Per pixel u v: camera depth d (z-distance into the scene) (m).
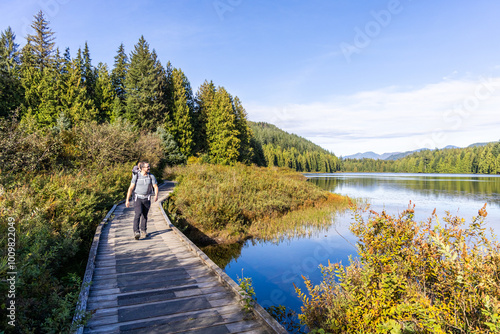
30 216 5.66
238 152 50.16
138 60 47.62
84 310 3.36
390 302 3.76
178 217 11.22
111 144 17.44
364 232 4.75
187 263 5.41
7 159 10.60
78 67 49.19
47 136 12.47
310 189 22.66
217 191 13.94
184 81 55.03
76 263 5.86
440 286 3.73
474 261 3.43
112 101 48.44
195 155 48.91
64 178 9.94
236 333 3.13
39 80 40.53
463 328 3.03
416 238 4.25
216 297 4.02
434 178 64.69
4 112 35.34
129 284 4.41
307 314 4.82
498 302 2.86
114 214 9.90
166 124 43.41
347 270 5.01
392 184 45.12
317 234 12.03
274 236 11.64
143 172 7.05
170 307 3.70
